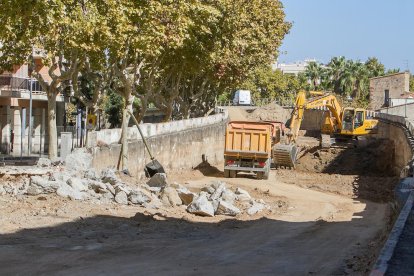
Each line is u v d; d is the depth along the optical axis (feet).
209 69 173.58
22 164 121.08
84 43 102.53
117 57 120.88
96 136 109.19
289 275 43.21
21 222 60.18
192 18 134.00
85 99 126.93
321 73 422.00
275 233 66.95
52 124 110.63
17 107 183.42
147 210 74.59
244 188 120.16
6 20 93.56
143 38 115.03
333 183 138.10
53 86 110.22
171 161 148.87
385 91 333.42
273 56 188.34
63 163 95.14
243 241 60.13
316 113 292.40
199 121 175.73
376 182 139.44
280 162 161.48
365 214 89.61
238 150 138.51
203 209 77.00
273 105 318.24
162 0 117.80
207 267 45.52
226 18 153.79
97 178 84.28
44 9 91.09
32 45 110.83
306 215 86.63
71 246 51.16
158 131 140.36
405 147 159.22
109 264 44.88
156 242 56.08
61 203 70.18
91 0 101.76
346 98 366.43
